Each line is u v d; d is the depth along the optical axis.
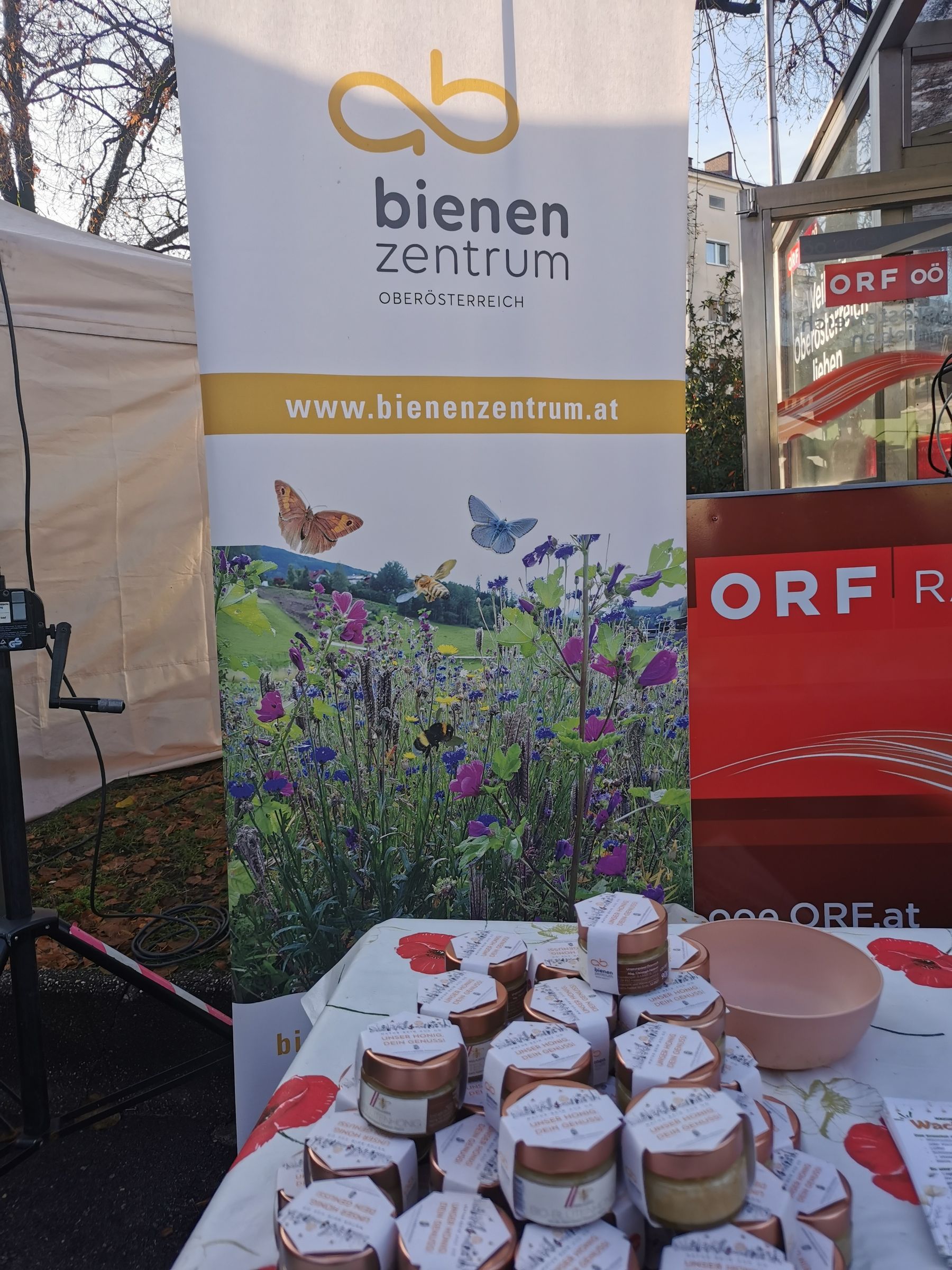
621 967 0.76
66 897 3.16
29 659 3.79
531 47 1.41
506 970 0.84
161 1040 2.29
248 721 1.49
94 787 4.17
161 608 4.24
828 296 3.41
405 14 1.36
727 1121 0.57
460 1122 0.68
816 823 1.68
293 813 1.53
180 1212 1.70
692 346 6.57
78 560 3.88
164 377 3.94
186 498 4.22
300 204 1.38
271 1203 0.70
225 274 1.37
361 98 1.37
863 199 3.29
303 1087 0.85
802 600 1.64
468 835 1.60
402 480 1.47
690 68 1.45
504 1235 0.55
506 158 1.43
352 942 1.57
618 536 1.55
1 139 7.66
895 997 0.98
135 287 3.65
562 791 1.61
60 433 3.66
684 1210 0.54
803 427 3.49
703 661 1.66
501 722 1.57
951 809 1.66
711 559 1.64
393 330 1.43
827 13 5.35
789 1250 0.56
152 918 2.95
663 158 1.47
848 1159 0.72
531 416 1.50
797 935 1.01
